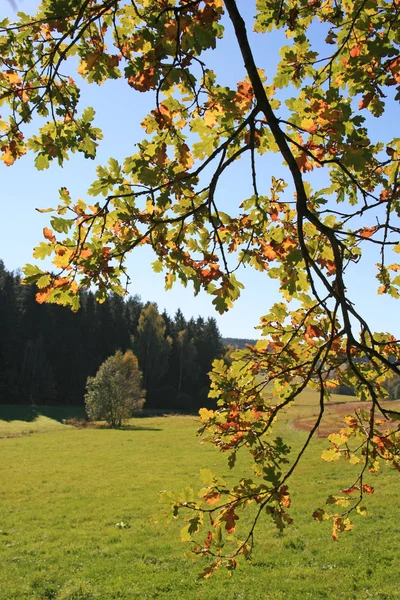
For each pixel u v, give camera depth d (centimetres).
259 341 352
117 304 9269
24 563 1273
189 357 9138
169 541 1423
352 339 255
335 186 352
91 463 2911
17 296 8088
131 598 1026
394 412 272
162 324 8844
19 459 3077
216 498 275
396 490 1806
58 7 275
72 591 1077
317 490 1905
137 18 315
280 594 1010
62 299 274
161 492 273
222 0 261
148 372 8444
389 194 319
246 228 345
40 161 330
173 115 292
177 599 1016
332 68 333
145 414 7200
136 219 287
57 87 347
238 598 1007
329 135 256
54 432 4812
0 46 336
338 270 256
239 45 253
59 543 1445
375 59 261
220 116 290
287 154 259
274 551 1269
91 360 8431
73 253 271
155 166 274
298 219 263
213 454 3141
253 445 313
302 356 359
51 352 8100
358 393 364
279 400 358
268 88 315
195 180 278
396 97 263
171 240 329
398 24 287
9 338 7781
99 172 273
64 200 271
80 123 336
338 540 1309
